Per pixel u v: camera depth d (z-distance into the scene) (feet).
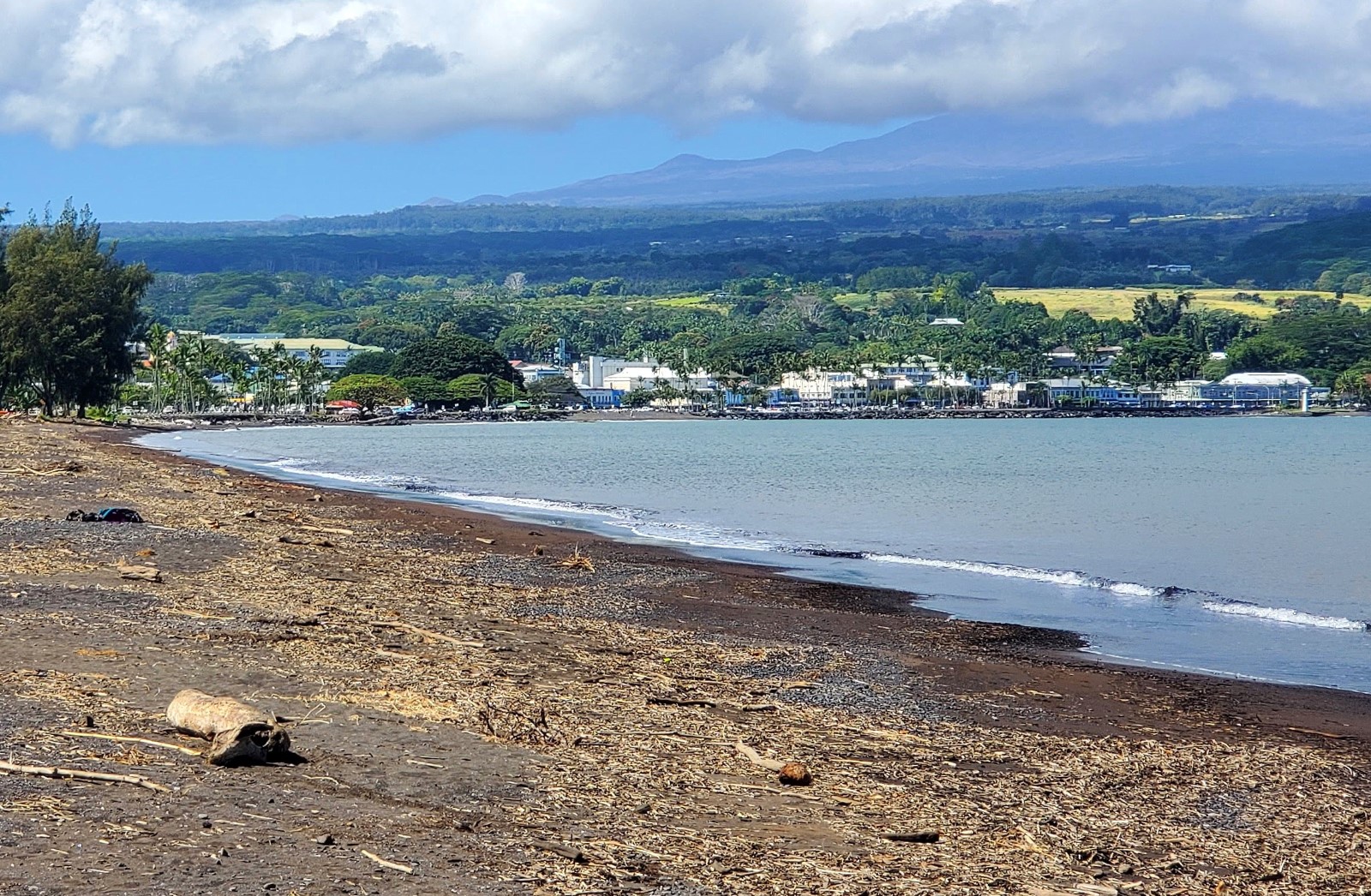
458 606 112.88
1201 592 145.59
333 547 151.84
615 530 195.42
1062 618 123.85
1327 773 69.67
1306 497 309.83
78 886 41.39
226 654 80.94
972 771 66.85
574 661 89.61
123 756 55.83
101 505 191.31
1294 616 126.82
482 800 54.54
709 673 89.35
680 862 48.83
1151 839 57.21
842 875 48.73
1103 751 72.64
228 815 49.39
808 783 61.77
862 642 106.83
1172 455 535.60
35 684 68.74
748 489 310.24
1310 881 53.01
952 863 51.62
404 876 44.52
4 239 584.81
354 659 82.84
